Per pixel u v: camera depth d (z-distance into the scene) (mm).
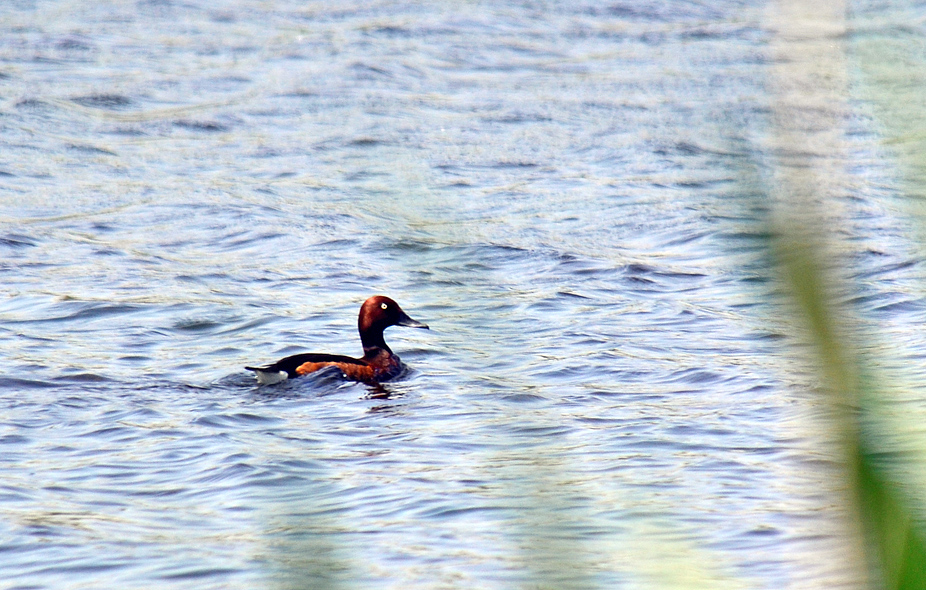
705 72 39719
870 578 1401
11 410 13250
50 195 27406
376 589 8211
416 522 9586
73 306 18859
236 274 21188
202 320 18188
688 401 13359
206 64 41844
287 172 29406
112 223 25047
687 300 18875
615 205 26000
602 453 11383
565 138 32594
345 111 35875
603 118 34719
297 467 11227
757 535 9039
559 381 14312
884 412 1432
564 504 2389
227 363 15875
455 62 42344
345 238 23516
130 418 12977
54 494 10586
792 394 13453
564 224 24391
